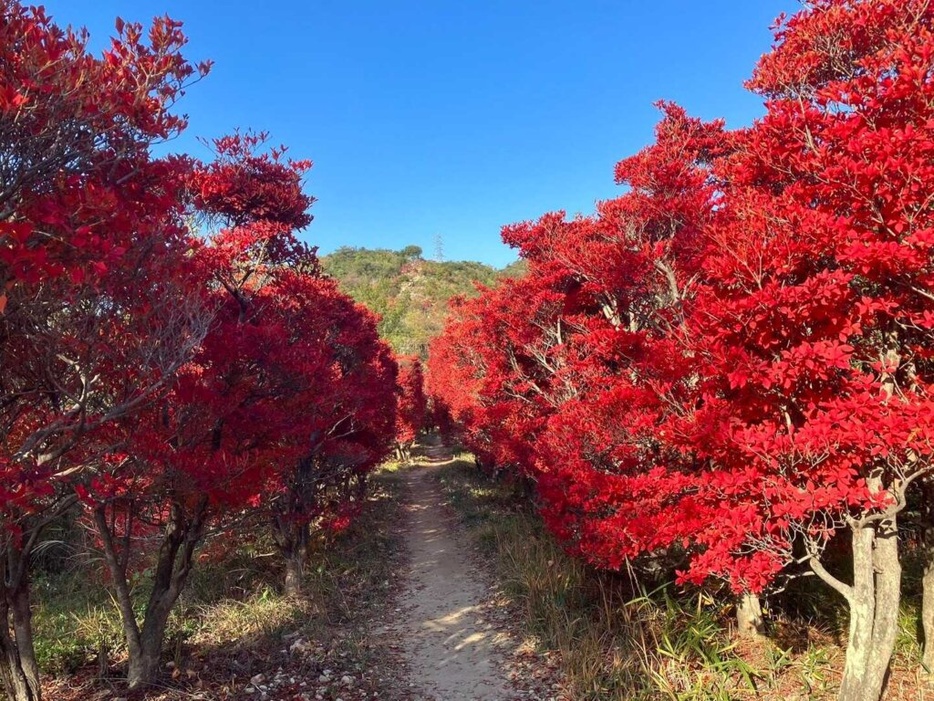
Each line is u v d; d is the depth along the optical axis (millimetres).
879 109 4156
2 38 2764
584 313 11727
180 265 4098
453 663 7270
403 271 102562
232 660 6773
